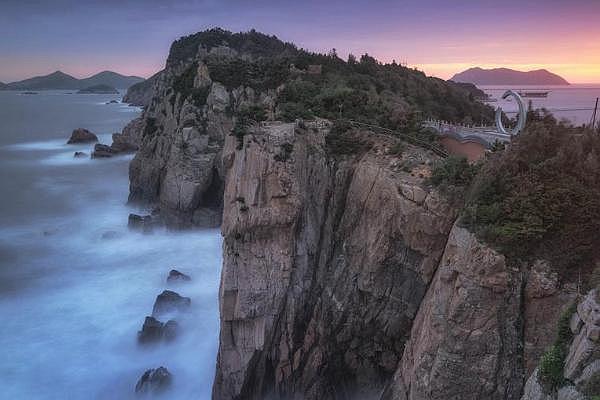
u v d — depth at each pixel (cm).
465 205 3164
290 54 10719
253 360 4072
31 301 5566
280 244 4228
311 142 4650
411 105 7606
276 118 5100
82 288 5878
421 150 4453
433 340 2869
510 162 3011
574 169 2830
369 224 4038
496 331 2720
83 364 4566
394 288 3834
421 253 3597
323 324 4141
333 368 4019
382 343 3872
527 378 2650
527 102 4581
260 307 4088
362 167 4269
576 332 2212
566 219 2734
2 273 6209
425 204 3528
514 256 2748
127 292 5794
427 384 2841
